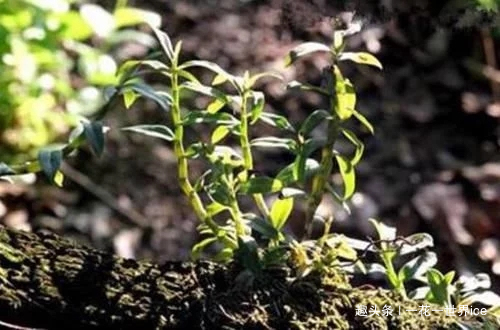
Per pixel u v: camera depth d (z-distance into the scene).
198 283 1.38
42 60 3.65
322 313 1.37
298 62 4.38
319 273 1.43
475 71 4.52
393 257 1.55
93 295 1.33
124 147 4.01
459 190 4.02
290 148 1.46
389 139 4.22
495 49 4.56
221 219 3.16
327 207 3.71
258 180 1.45
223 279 1.40
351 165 1.46
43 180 3.83
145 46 4.36
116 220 3.77
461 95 4.43
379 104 4.36
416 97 4.43
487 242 3.85
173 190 3.92
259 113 1.45
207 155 1.45
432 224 3.87
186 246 3.72
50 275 1.34
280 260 1.42
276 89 4.26
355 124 4.27
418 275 1.50
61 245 1.40
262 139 1.47
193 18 4.57
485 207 3.95
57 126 3.85
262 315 1.34
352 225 3.71
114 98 1.44
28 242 1.39
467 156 4.22
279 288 1.39
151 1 4.62
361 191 3.93
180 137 1.44
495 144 4.28
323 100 4.29
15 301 1.29
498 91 4.47
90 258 1.39
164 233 3.76
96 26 3.59
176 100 1.43
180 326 1.32
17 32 3.56
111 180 3.90
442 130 4.32
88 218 3.73
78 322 1.31
